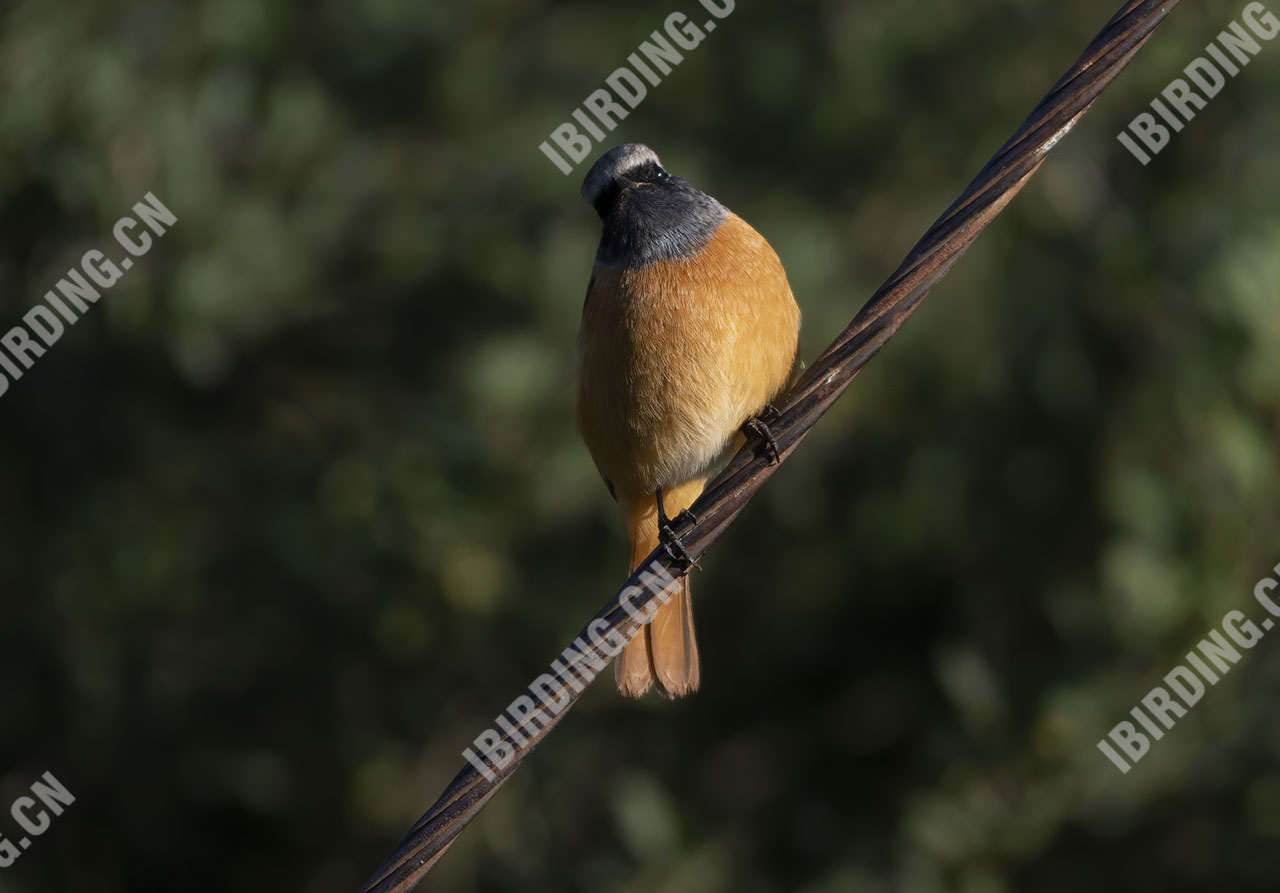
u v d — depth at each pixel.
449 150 12.85
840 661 13.31
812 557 13.11
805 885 12.68
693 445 8.15
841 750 13.12
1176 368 11.50
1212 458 11.29
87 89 11.96
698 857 12.55
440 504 12.39
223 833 13.39
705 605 13.45
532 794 12.81
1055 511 12.05
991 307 12.20
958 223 6.41
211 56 12.33
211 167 12.35
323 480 12.60
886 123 12.45
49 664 13.02
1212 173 11.84
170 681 12.95
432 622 12.48
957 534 12.36
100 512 12.71
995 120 12.38
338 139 12.73
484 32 12.84
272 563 12.59
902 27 12.23
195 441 12.78
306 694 12.94
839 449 12.83
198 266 12.09
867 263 12.70
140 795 13.09
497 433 12.45
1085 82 6.33
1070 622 11.75
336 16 12.70
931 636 13.05
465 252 12.45
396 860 6.15
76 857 13.11
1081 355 11.83
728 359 7.94
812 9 12.58
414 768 12.91
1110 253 11.85
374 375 12.84
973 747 12.02
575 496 12.39
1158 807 11.58
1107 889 11.84
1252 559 11.51
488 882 12.68
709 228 8.09
